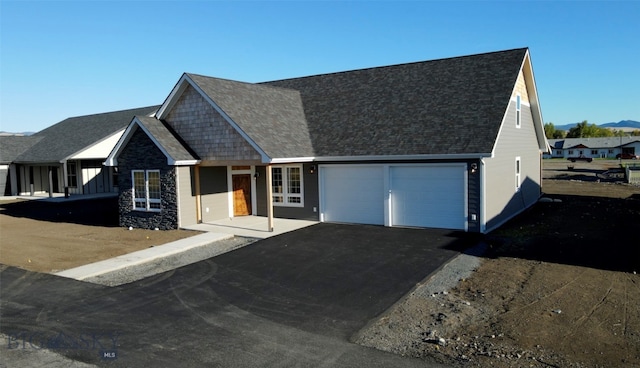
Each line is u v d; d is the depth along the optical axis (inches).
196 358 276.4
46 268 497.7
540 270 455.5
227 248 588.4
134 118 741.9
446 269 467.5
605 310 345.7
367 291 402.0
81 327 329.4
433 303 370.6
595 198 1056.8
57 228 781.9
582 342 291.0
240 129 671.1
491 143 601.9
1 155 1347.2
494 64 747.4
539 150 1032.8
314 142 768.3
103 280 456.4
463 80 746.8
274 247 575.2
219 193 792.9
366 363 265.4
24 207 1095.6
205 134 729.0
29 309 369.1
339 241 599.5
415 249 546.9
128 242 639.1
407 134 687.1
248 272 469.1
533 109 904.3
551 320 328.2
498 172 687.7
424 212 670.5
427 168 661.9
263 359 273.1
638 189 1279.5
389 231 655.8
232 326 326.6
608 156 4114.2
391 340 299.4
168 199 728.3
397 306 364.8
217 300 384.8
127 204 778.2
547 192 1213.7
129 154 768.3
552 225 694.5
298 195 780.0
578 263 478.9
